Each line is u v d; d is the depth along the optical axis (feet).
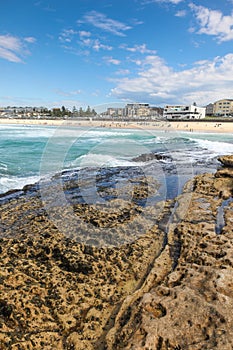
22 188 31.14
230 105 353.92
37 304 11.86
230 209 23.94
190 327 9.12
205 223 19.86
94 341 10.41
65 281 13.53
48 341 10.41
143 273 14.85
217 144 80.12
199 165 47.80
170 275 12.95
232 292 10.68
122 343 9.41
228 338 8.38
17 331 10.69
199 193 29.50
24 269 14.30
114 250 16.63
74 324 11.28
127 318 10.84
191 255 15.29
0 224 20.44
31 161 46.11
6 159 47.42
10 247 16.58
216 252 14.82
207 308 9.76
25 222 20.72
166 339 8.71
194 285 11.51
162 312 10.17
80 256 15.55
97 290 13.17
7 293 12.22
